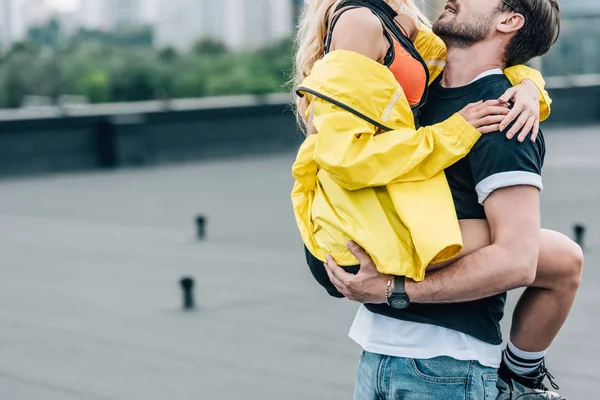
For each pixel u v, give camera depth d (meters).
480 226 2.48
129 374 5.72
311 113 2.56
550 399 2.76
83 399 5.28
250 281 8.23
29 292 8.09
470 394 2.53
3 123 17.12
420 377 2.53
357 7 2.56
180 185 15.30
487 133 2.40
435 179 2.45
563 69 27.83
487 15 2.54
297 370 5.71
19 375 5.75
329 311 7.11
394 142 2.39
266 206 12.72
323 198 2.55
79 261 9.43
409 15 2.68
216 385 5.46
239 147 19.95
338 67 2.44
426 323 2.53
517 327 2.73
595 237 9.62
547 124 24.98
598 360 5.71
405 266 2.42
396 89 2.46
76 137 18.05
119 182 15.98
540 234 2.63
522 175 2.38
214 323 6.87
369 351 2.61
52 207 13.35
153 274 8.70
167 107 19.22
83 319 7.10
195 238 10.49
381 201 2.47
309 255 2.67
